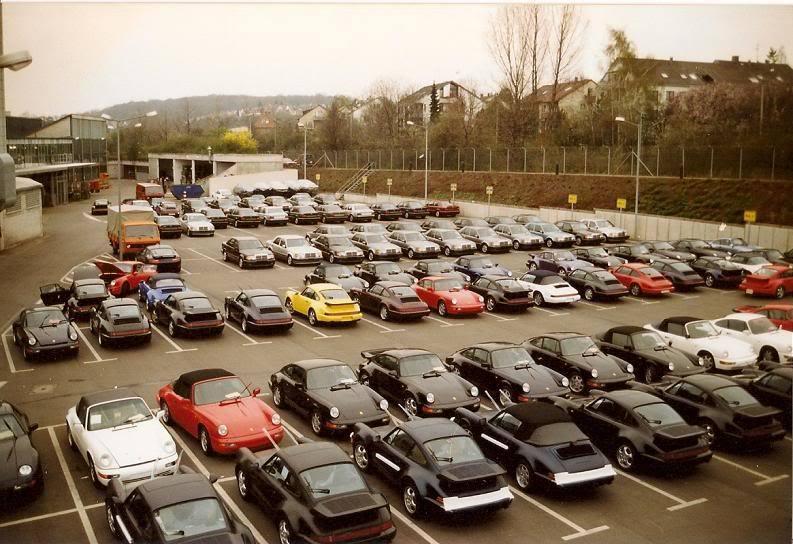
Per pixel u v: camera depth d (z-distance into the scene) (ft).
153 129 372.17
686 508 40.60
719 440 48.67
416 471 38.93
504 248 138.62
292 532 34.12
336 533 32.94
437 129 277.23
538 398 53.11
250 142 343.46
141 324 72.64
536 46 225.15
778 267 103.86
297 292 88.43
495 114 250.57
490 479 37.96
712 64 180.04
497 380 56.08
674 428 44.39
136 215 128.88
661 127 191.31
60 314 71.82
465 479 36.96
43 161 206.69
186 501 32.35
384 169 267.59
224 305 89.56
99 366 66.54
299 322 85.15
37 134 204.64
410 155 257.34
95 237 158.61
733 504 41.16
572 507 40.65
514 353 58.85
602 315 89.61
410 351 57.21
